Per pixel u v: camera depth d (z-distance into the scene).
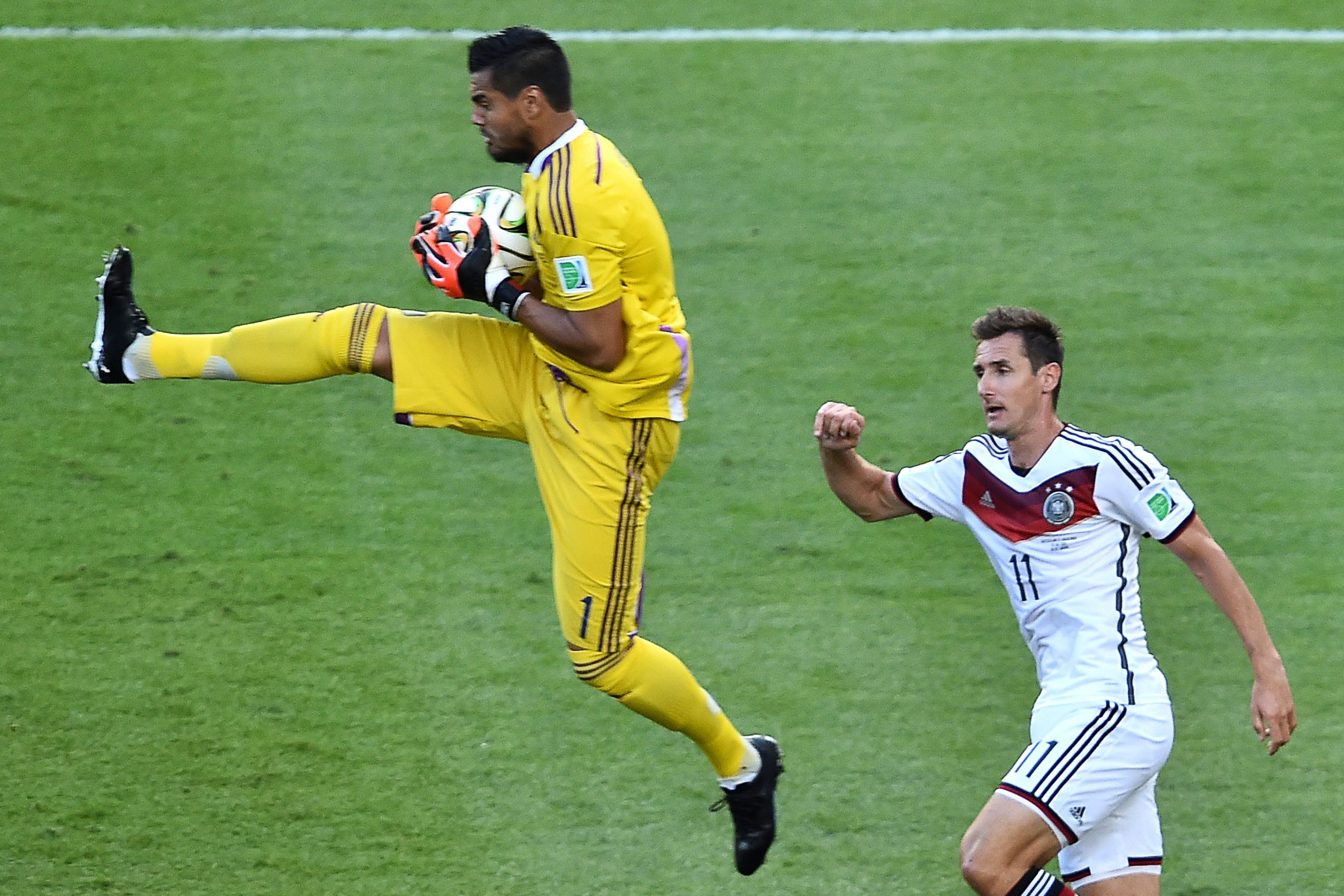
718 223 32.41
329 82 36.28
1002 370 15.61
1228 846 18.94
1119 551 15.79
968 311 30.20
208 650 21.77
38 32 37.66
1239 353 29.31
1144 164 34.88
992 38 39.66
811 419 27.31
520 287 14.85
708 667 21.80
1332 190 34.22
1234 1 42.03
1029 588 15.96
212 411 27.12
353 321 15.52
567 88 14.39
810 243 31.97
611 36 38.91
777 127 35.59
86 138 33.84
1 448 25.77
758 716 20.89
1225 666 22.23
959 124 36.03
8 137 33.69
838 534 24.78
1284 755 20.55
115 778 19.42
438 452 26.53
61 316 28.95
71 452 25.81
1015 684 21.67
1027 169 34.56
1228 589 15.73
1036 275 31.28
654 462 15.08
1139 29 40.38
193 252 30.66
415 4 39.97
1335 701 21.47
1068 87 37.62
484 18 39.44
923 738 20.62
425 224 14.77
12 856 18.08
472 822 19.00
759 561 24.08
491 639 22.28
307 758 19.89
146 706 20.66
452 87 36.38
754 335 29.36
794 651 22.19
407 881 18.02
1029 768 15.28
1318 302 30.78
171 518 24.47
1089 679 15.58
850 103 36.62
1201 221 33.09
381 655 21.84
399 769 19.80
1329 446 27.02
